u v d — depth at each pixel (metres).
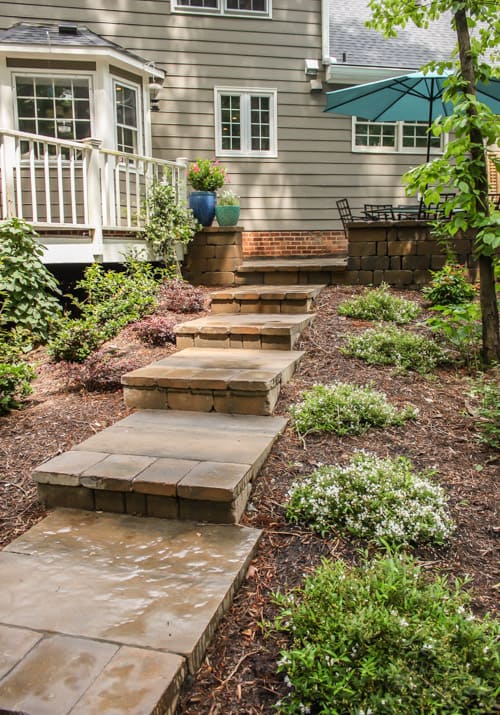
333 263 7.07
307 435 3.16
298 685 1.62
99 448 2.90
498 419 3.19
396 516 2.33
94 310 5.41
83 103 7.30
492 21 4.25
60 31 7.42
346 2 10.59
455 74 4.11
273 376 3.50
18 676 1.60
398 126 9.46
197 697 1.67
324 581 1.91
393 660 1.60
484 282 4.11
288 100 9.05
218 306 5.58
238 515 2.46
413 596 1.81
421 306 5.49
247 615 1.97
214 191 7.66
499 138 4.19
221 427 3.21
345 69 8.92
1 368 3.67
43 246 5.53
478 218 3.98
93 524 2.45
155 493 2.47
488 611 1.94
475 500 2.58
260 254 9.20
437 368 4.13
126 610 1.88
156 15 8.52
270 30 8.88
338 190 9.34
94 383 4.01
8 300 5.11
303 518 2.45
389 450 3.01
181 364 3.96
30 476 2.85
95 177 6.12
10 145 5.64
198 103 8.76
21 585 2.02
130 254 6.57
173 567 2.12
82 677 1.59
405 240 6.12
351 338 4.45
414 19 4.62
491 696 1.55
